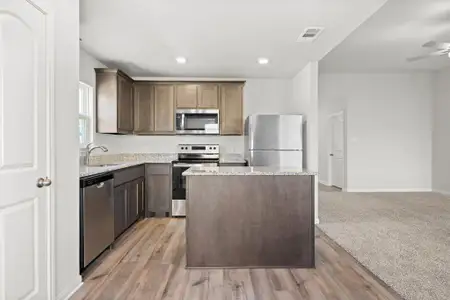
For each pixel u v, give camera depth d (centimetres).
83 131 447
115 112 475
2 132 172
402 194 738
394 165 788
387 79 783
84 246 275
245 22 327
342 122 802
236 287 259
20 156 186
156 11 300
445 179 750
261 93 596
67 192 242
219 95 560
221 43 395
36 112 202
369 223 466
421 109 785
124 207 407
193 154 577
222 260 302
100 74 474
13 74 180
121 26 338
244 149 571
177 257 330
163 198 520
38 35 204
